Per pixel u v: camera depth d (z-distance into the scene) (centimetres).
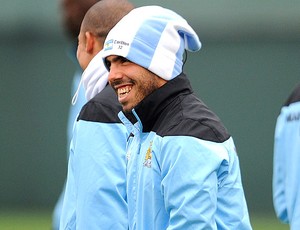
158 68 1370
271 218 4012
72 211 1536
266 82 4184
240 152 4191
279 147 1783
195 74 4219
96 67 1580
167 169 1320
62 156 4269
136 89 1378
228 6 4194
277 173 1792
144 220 1349
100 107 1516
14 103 4297
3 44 4281
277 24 4178
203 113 1345
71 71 4259
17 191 4288
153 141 1351
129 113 1409
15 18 4259
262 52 4184
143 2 4197
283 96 4178
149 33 1378
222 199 1335
